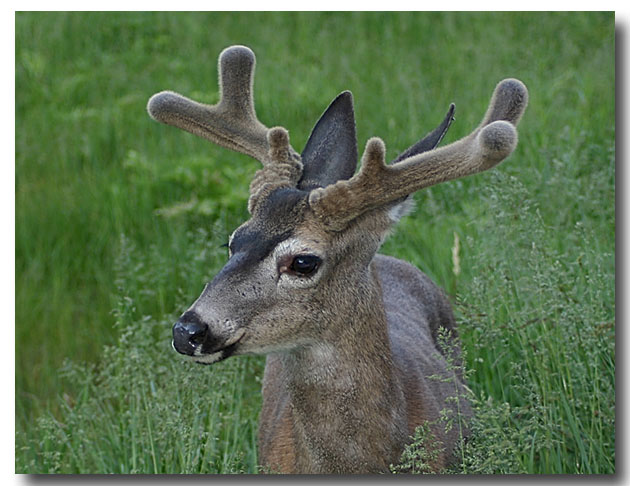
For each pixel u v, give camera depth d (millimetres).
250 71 8102
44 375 12391
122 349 10586
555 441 8844
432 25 18625
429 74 16922
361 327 7254
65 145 16391
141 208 14516
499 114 7121
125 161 15484
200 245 12781
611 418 9133
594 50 17062
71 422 10406
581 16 17891
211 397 9594
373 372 7316
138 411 9898
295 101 16516
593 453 8875
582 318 9312
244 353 7020
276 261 6957
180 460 9602
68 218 14734
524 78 16172
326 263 7027
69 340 12828
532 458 8617
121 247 12375
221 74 8117
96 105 17859
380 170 7004
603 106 14734
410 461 7500
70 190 15273
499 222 10352
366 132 15109
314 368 7254
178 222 13688
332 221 7004
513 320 9797
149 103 8164
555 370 9516
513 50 17172
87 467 10141
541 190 12273
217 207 13727
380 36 18547
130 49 19359
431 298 10023
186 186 14383
